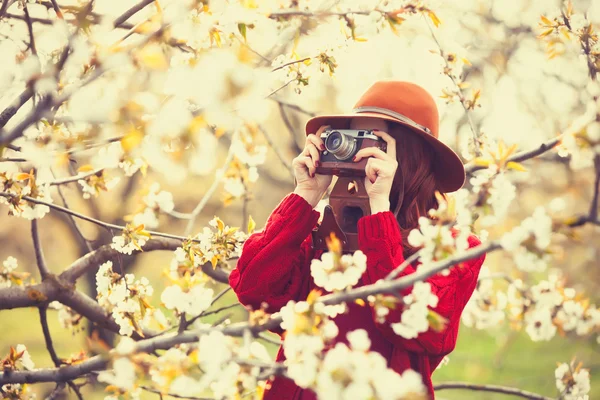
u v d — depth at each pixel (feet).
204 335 4.77
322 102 27.20
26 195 7.91
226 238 7.98
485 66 16.65
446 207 4.94
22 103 6.21
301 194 7.09
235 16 5.71
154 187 8.15
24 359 7.92
